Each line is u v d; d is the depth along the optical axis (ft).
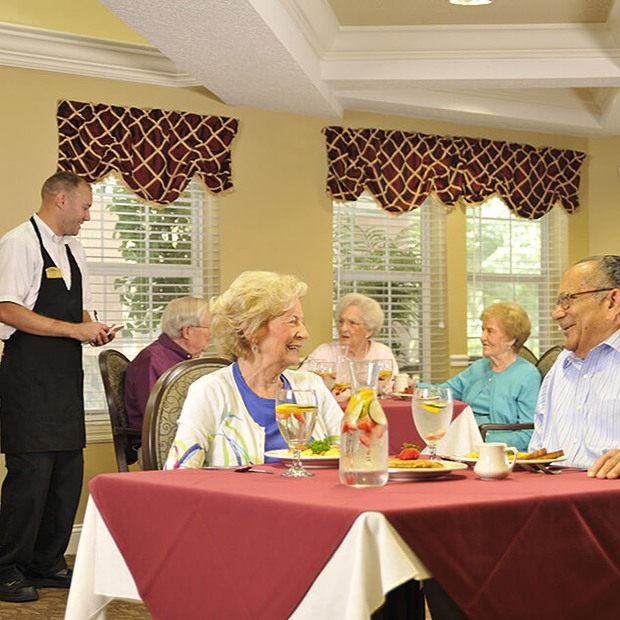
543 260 26.08
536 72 20.27
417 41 20.10
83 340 15.46
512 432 16.26
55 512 15.81
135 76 19.74
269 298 8.74
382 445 6.61
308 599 5.72
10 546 15.20
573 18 19.60
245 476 7.25
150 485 6.87
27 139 18.58
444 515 5.67
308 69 19.11
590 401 9.06
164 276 20.47
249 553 6.13
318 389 9.59
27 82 18.62
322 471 7.63
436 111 22.85
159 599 6.79
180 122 20.18
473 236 25.09
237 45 17.22
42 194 15.69
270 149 21.54
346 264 23.15
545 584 6.11
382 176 22.85
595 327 9.04
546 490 6.41
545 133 25.43
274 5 16.48
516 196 24.70
